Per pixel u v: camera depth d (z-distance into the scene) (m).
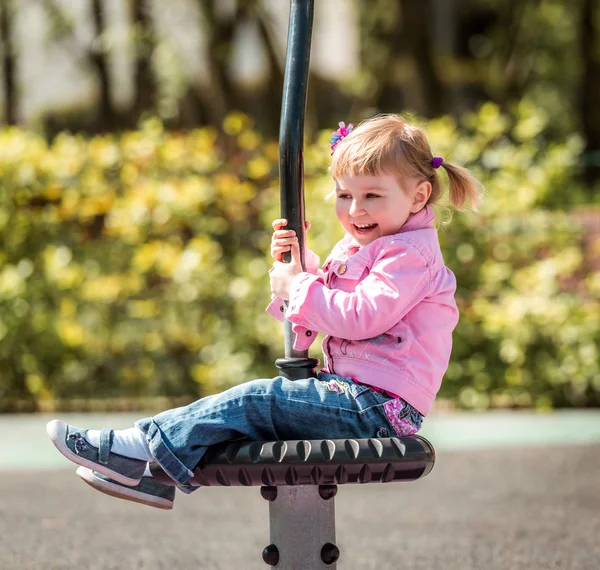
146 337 14.95
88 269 15.12
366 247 5.64
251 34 31.25
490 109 15.73
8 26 29.52
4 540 8.97
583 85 34.72
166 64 27.70
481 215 15.01
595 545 8.69
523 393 14.94
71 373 14.98
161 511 10.24
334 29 37.94
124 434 5.35
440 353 5.60
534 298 14.80
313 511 5.34
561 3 35.47
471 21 36.94
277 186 15.38
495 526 9.41
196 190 14.98
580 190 19.17
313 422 5.34
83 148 15.72
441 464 12.13
